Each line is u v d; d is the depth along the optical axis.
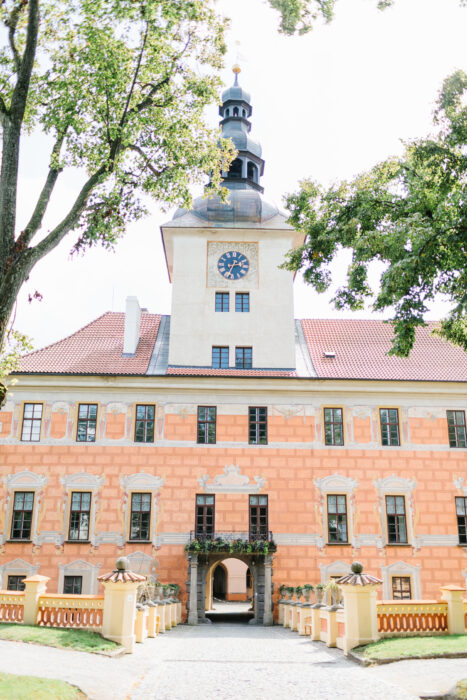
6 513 29.86
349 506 30.84
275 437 31.62
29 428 31.12
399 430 32.09
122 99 16.16
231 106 40.06
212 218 35.34
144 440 31.27
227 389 32.03
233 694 11.16
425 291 15.16
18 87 12.87
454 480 31.52
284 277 35.03
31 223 13.17
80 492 30.34
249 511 30.55
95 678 11.88
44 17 15.06
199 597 29.03
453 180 14.92
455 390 32.62
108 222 15.30
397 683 12.19
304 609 23.16
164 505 30.31
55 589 29.00
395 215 15.62
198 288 34.66
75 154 16.09
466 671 12.68
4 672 10.81
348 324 38.44
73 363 32.62
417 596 29.84
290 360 33.75
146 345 34.91
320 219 16.70
